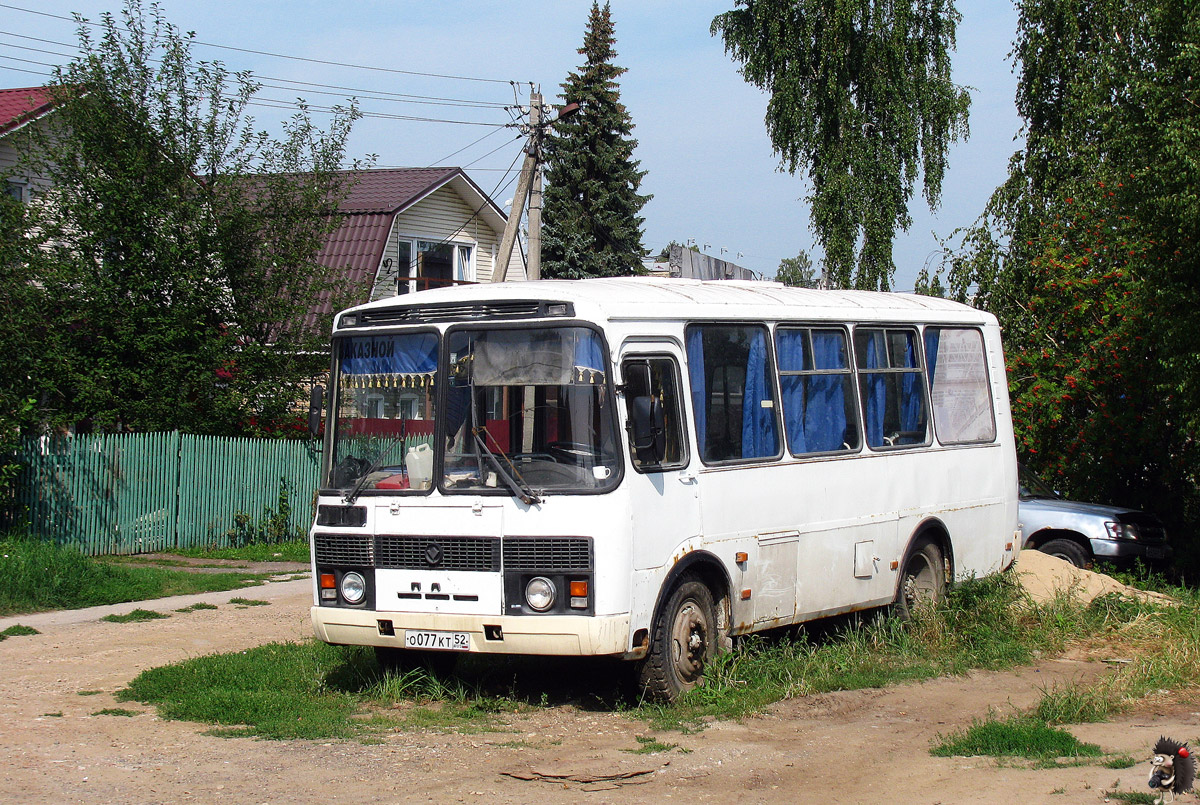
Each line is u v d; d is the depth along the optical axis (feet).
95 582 48.32
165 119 70.28
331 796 21.26
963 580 40.50
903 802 20.81
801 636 36.17
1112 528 50.72
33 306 62.64
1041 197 77.77
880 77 100.48
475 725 26.86
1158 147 46.21
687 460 29.17
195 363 68.64
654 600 27.53
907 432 38.93
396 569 27.96
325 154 76.02
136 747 24.72
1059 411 61.05
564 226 136.15
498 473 27.07
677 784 22.17
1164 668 31.48
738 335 32.09
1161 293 46.16
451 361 28.25
